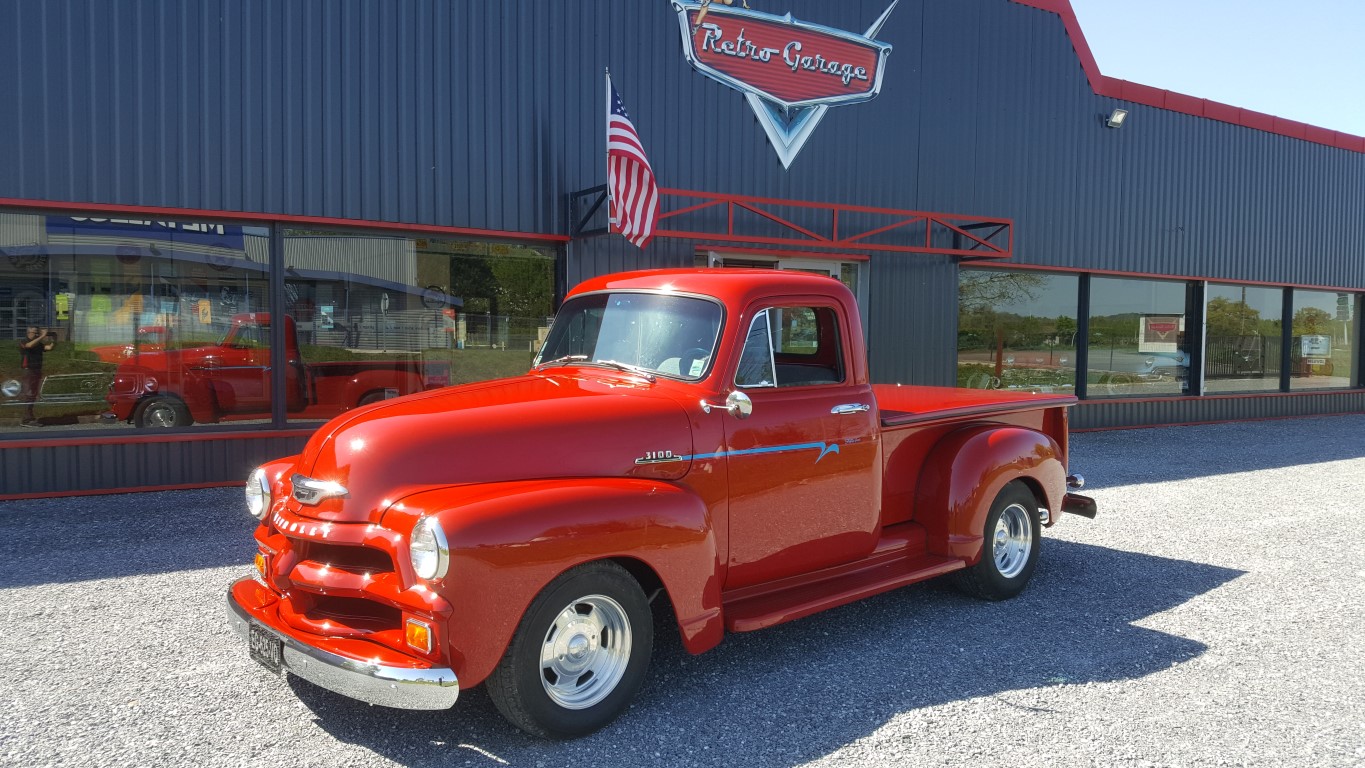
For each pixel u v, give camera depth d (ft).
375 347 29.19
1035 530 18.39
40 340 25.17
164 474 26.37
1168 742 11.59
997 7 42.22
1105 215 46.37
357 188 28.12
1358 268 58.85
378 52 28.30
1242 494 29.45
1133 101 47.03
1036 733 11.80
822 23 36.96
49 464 25.17
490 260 30.94
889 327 39.60
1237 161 51.70
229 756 10.89
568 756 11.07
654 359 14.17
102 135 24.95
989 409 18.02
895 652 14.82
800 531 14.56
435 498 10.85
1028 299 44.60
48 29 24.27
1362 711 12.59
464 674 10.27
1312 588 18.70
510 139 30.45
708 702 12.75
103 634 14.94
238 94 26.48
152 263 26.25
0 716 11.92
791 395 14.47
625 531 11.48
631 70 32.78
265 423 27.73
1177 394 50.83
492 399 12.87
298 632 11.23
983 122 41.96
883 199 39.14
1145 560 20.98
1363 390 60.13
